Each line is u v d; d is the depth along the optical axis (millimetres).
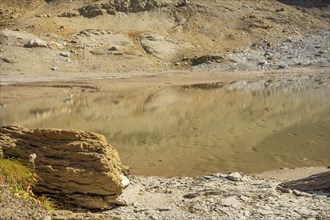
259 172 12195
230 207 8078
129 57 47094
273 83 35562
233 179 10570
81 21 56406
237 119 20141
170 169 12523
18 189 7305
